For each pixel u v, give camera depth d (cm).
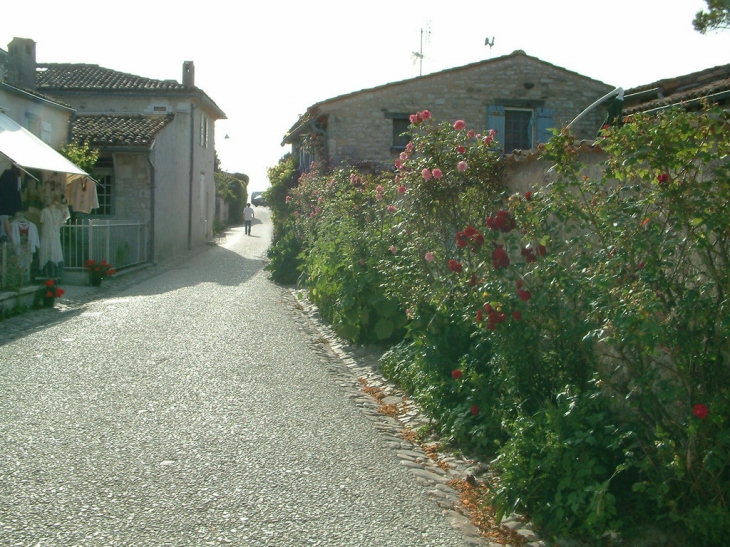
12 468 506
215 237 3669
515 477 475
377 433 641
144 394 718
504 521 475
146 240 2186
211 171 3422
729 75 1155
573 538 445
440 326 714
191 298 1483
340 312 1066
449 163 790
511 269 547
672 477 418
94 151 1867
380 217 1109
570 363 531
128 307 1328
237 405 697
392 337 1039
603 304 432
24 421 614
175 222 2589
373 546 421
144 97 2677
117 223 1897
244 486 496
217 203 4384
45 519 429
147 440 580
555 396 529
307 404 719
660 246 418
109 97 2648
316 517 455
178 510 452
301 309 1407
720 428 404
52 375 781
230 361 894
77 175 1628
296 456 564
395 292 827
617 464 473
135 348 945
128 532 418
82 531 416
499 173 793
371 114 2103
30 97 1720
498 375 595
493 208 784
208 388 756
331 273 1184
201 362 878
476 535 452
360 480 523
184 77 2823
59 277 1555
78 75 2784
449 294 681
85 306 1342
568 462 459
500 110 2117
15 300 1212
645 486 446
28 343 959
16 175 1376
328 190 1491
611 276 423
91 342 977
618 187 504
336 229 1266
